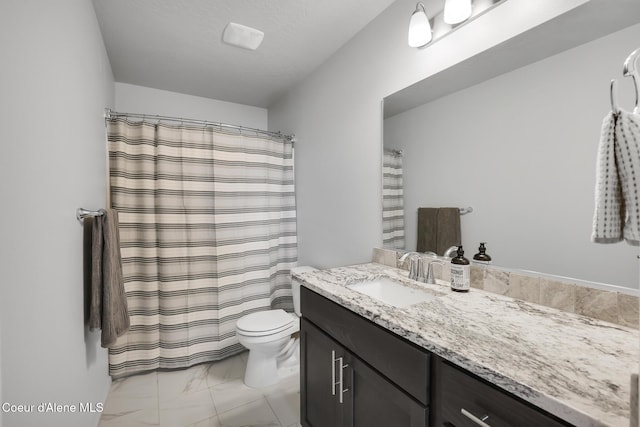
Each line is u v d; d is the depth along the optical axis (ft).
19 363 2.43
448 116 4.60
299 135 8.89
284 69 8.00
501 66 3.90
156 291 7.04
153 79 8.55
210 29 6.22
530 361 2.29
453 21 4.17
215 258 7.52
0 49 2.22
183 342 7.19
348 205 6.87
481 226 4.20
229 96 9.92
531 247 3.64
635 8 2.82
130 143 6.81
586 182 3.15
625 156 1.95
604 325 2.96
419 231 5.15
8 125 2.33
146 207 6.87
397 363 3.08
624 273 2.93
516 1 3.73
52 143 3.21
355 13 5.82
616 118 2.04
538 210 3.56
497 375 2.13
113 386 6.53
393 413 3.22
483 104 4.12
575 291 3.25
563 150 3.32
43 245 2.95
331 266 7.52
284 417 5.61
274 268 8.89
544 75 3.48
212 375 7.01
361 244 6.51
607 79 2.99
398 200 5.56
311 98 8.21
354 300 3.76
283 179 9.07
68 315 3.64
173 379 6.82
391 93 5.61
